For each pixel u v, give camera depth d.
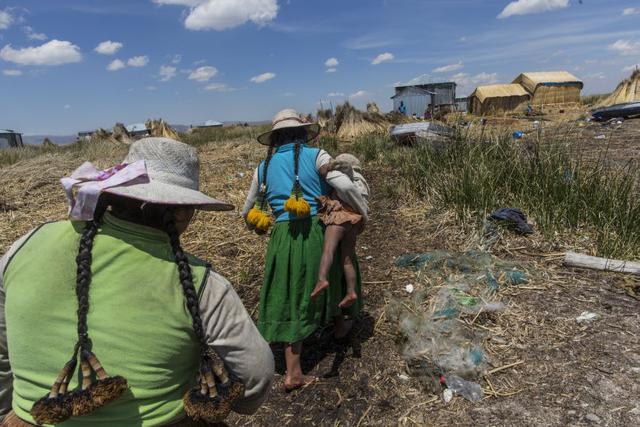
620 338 3.08
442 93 35.84
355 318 3.66
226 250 5.06
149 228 1.35
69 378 1.25
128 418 1.29
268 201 3.14
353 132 14.57
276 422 2.79
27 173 9.25
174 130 21.70
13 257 1.35
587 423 2.46
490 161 6.23
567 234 4.70
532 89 30.14
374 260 4.64
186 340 1.34
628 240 4.39
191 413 1.33
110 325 1.25
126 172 1.33
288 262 2.91
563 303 3.55
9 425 1.37
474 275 3.98
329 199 2.96
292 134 3.12
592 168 5.63
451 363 2.95
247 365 1.39
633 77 25.09
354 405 2.82
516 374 2.89
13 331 1.31
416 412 2.71
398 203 6.16
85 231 1.30
